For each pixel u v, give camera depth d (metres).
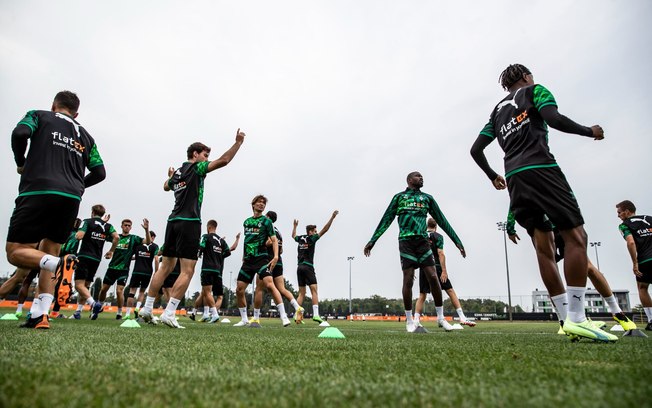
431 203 6.68
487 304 56.69
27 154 3.75
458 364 1.82
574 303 3.25
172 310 5.87
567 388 1.23
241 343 2.90
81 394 1.11
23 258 3.60
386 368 1.70
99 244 9.20
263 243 8.61
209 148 6.24
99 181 4.38
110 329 4.48
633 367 1.69
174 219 5.89
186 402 1.06
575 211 3.11
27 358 1.73
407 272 6.46
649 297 6.98
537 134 3.27
